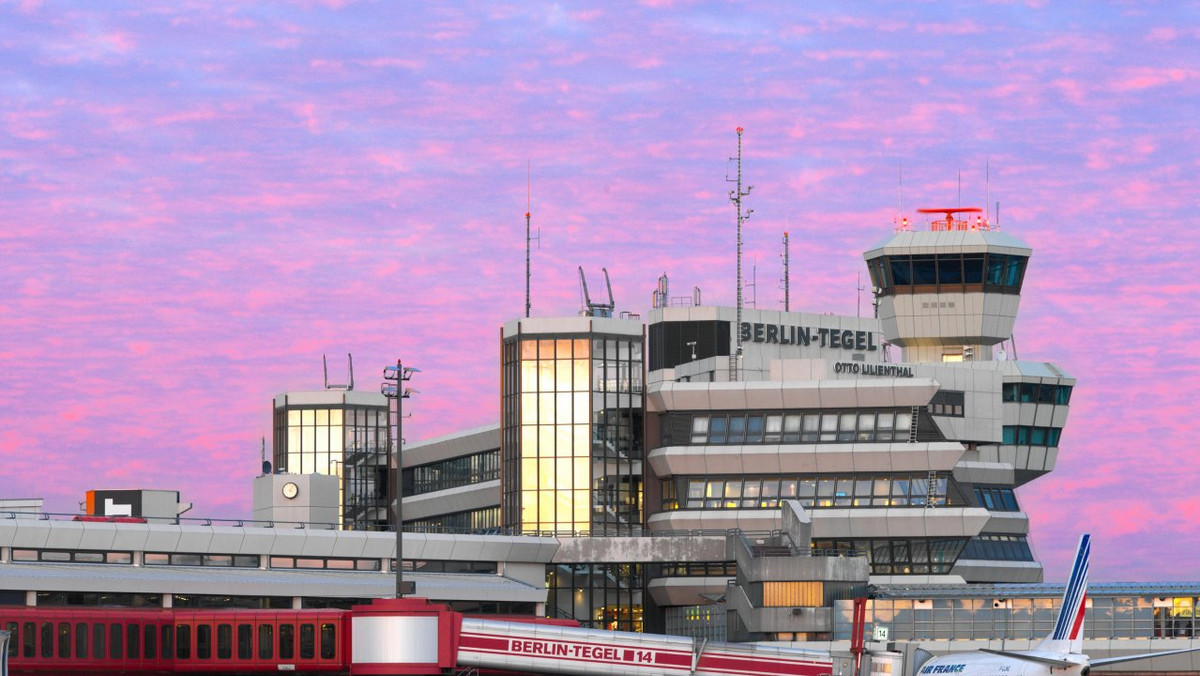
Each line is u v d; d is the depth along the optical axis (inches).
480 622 5354.3
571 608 7514.8
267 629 5698.8
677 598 7534.5
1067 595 5359.3
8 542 6190.9
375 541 6904.5
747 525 7544.3
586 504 7564.0
